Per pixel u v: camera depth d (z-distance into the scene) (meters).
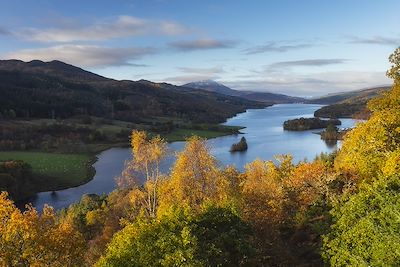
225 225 23.44
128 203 58.56
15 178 105.75
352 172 36.03
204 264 19.31
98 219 62.47
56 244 28.56
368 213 21.25
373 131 31.83
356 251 20.56
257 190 34.78
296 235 31.20
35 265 26.28
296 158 130.38
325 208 32.62
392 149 31.09
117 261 20.81
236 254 21.89
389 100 36.47
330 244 22.17
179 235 20.98
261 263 26.05
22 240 27.66
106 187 109.94
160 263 19.83
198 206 33.94
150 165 49.34
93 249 45.81
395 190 22.28
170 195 36.81
